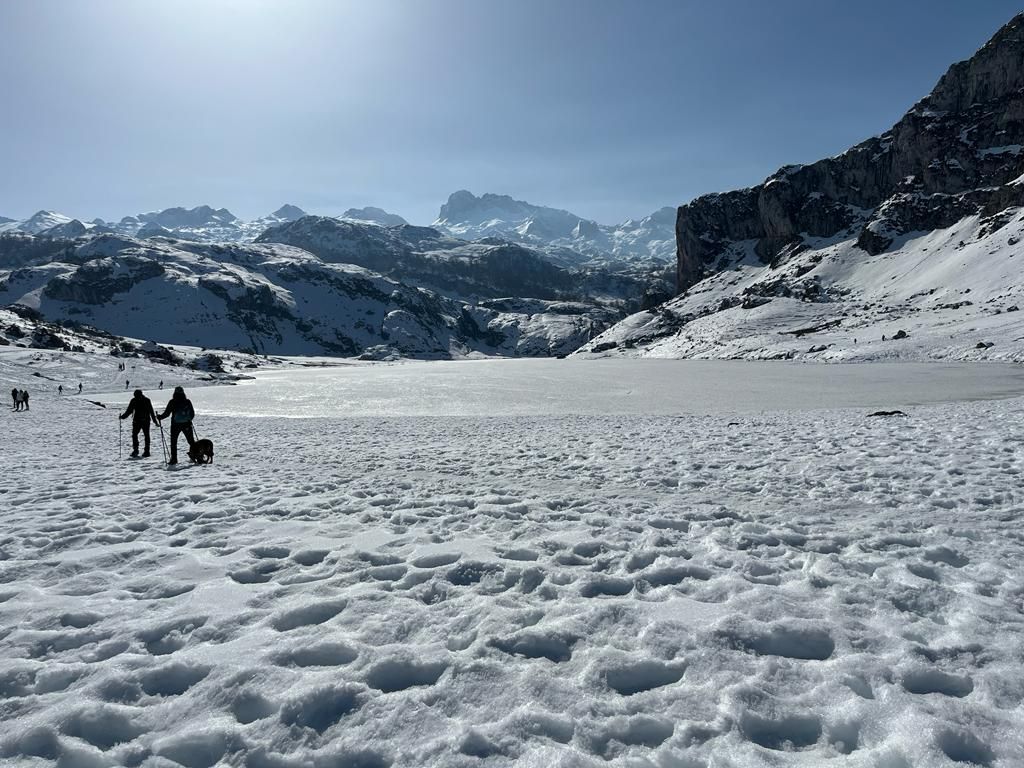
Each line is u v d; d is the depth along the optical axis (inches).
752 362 4608.8
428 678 151.3
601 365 5561.0
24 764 121.7
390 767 119.2
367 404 2262.6
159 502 363.6
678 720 131.7
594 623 177.8
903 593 195.8
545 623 177.8
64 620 187.5
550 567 228.4
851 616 180.4
